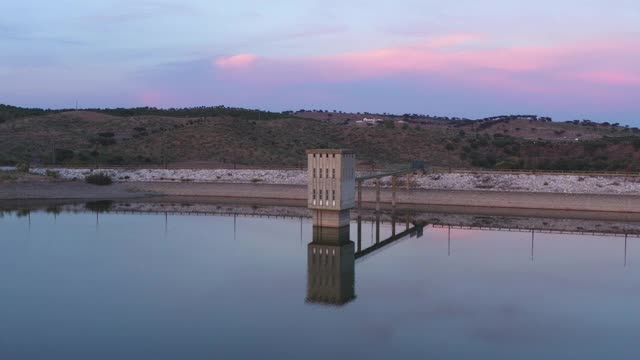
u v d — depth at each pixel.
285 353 47.25
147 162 199.00
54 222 112.88
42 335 51.06
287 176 165.62
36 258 80.56
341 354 47.09
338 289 66.06
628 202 126.25
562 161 186.00
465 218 122.50
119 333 51.56
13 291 64.44
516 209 134.12
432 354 47.06
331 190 97.12
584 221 117.00
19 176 162.75
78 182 163.12
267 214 127.44
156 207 139.12
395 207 136.62
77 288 65.56
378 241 97.38
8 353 47.00
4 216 121.00
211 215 124.62
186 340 49.97
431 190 142.75
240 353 47.22
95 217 120.31
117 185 164.50
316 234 99.50
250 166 189.75
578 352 47.72
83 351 47.50
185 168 180.00
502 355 47.19
